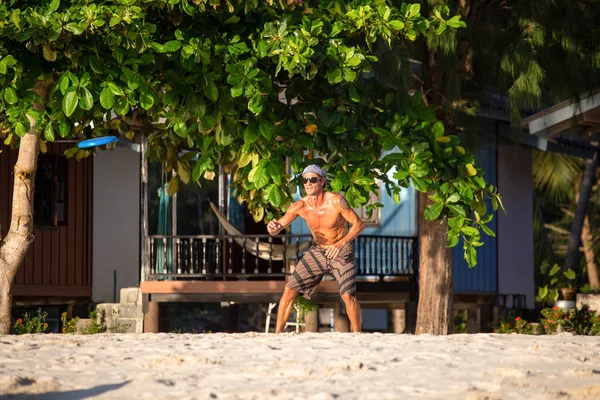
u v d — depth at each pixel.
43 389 12.85
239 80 27.81
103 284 55.91
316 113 30.30
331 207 25.92
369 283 48.94
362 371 14.39
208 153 30.98
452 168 30.86
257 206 34.97
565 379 13.96
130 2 26.86
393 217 52.09
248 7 27.95
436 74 40.53
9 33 26.14
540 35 37.22
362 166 29.55
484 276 56.53
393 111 31.73
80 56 27.14
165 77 28.92
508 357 16.00
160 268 48.72
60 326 53.66
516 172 59.06
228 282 46.66
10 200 50.09
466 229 30.14
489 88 46.38
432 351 16.66
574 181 90.19
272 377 13.82
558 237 97.25
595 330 46.12
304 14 29.56
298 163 29.80
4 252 31.38
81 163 54.84
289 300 26.89
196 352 16.45
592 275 92.12
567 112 46.78
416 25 30.25
